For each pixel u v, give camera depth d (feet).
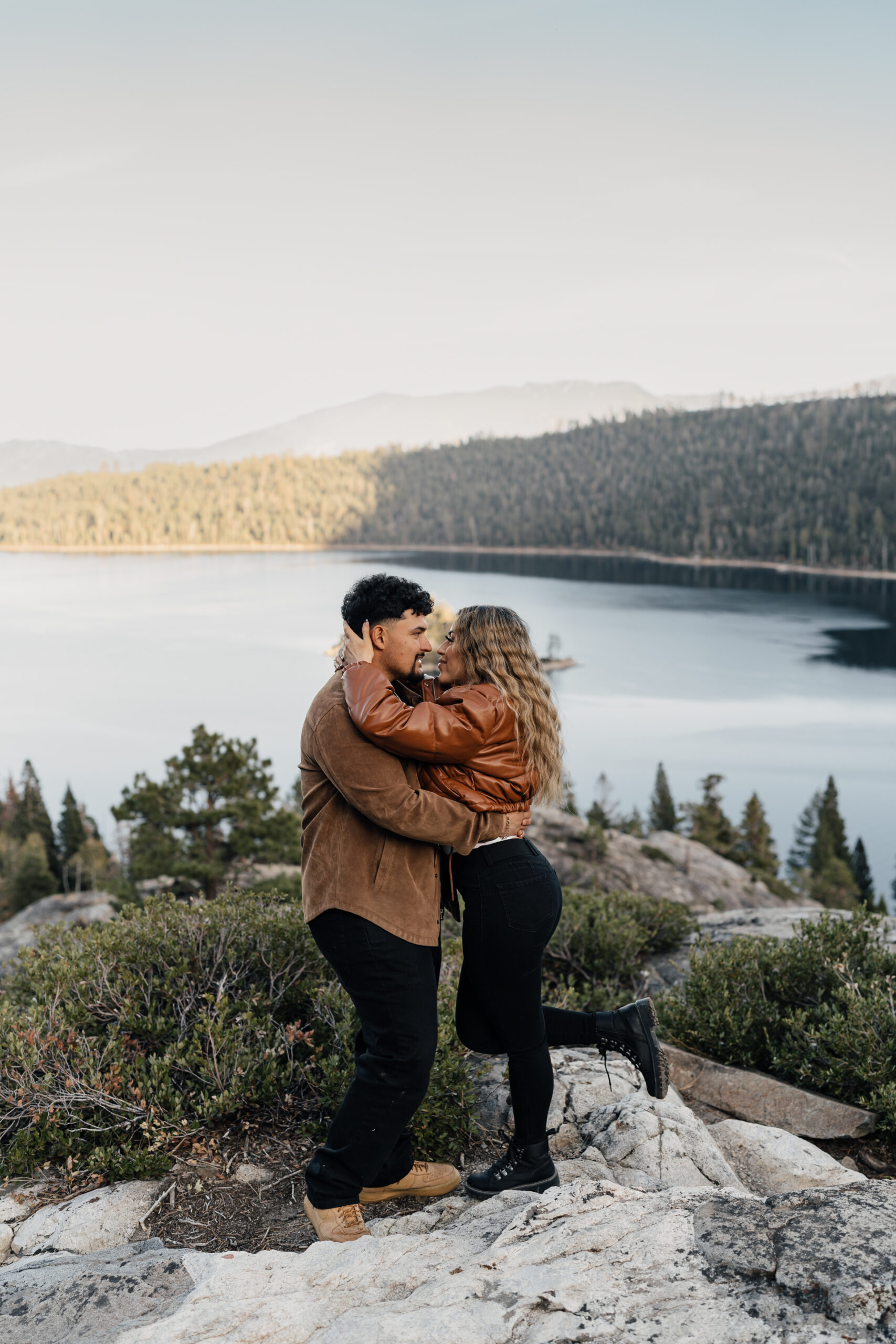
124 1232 7.63
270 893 13.03
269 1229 7.66
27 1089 9.00
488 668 7.43
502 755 7.31
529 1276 5.39
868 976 12.64
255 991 10.91
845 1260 4.98
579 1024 8.31
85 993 10.59
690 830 252.42
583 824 87.51
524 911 7.40
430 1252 6.18
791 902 98.89
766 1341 4.42
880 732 497.46
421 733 6.89
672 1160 8.36
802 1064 11.43
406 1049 7.25
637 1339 4.57
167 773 50.90
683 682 619.26
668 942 19.03
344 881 7.29
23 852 184.34
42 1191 8.45
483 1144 9.30
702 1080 11.78
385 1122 7.27
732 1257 5.21
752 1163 8.99
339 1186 7.32
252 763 52.65
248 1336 5.27
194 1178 8.42
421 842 7.48
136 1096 9.00
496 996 7.64
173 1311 5.98
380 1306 5.37
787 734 493.36
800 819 281.54
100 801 400.47
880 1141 10.26
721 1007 12.67
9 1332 5.90
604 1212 6.13
